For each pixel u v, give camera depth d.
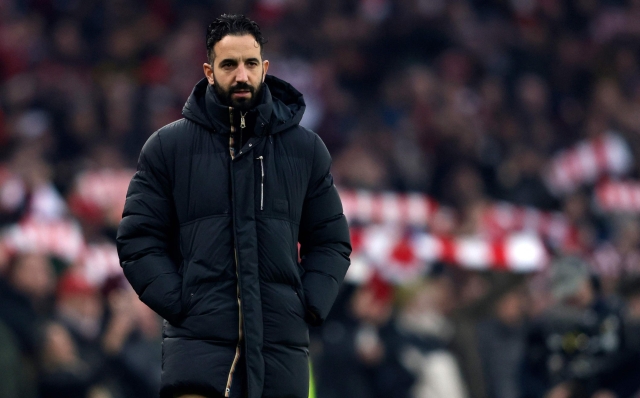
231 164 12.26
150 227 12.46
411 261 32.97
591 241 42.75
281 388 12.13
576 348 24.11
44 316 28.25
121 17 51.19
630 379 24.03
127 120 44.91
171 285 12.22
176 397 12.17
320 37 52.38
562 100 54.47
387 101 49.62
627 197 44.62
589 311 24.42
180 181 12.37
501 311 31.89
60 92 44.81
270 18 53.03
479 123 49.56
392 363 30.05
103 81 47.28
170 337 12.27
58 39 49.19
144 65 49.06
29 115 44.25
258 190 12.34
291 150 12.59
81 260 31.89
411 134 47.34
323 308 12.53
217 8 53.38
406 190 44.88
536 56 55.31
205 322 12.02
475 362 30.95
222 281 12.15
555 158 48.19
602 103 52.66
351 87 51.47
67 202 38.06
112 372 28.41
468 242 34.19
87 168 40.41
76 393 26.86
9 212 36.06
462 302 32.72
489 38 54.78
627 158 48.22
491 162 46.22
